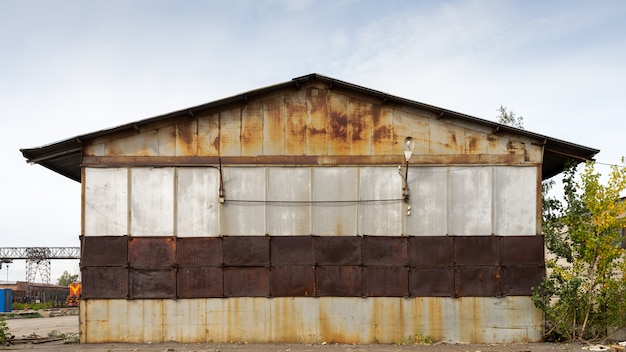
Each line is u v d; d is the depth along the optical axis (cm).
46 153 1513
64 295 7188
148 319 1469
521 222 1514
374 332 1473
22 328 2548
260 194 1513
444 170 1525
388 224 1509
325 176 1523
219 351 1318
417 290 1488
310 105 1546
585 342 1449
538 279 1494
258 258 1492
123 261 1481
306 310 1478
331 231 1505
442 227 1509
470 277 1494
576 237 1516
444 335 1475
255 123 1534
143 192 1505
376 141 1536
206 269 1485
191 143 1524
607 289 1482
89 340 1461
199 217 1502
